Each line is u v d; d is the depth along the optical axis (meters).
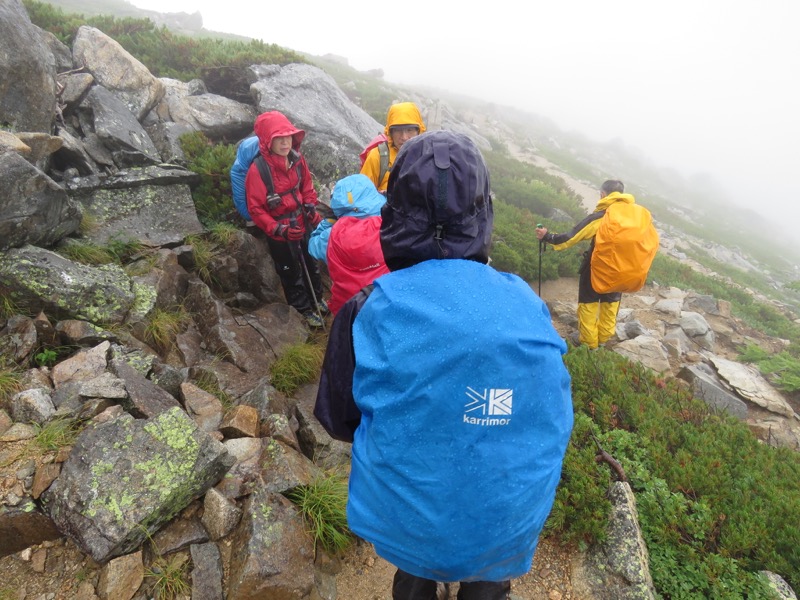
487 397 1.26
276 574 2.58
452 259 1.51
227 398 3.97
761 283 20.67
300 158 5.28
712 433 4.64
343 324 1.62
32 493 2.55
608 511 3.42
